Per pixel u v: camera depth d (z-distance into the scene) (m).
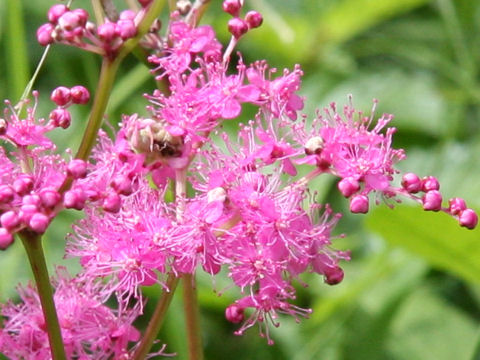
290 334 0.49
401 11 0.59
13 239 0.35
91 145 0.37
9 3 0.47
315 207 0.38
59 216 0.49
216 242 0.36
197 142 0.37
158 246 0.36
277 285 0.37
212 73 0.38
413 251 0.45
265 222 0.36
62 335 0.38
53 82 0.55
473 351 0.43
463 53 0.56
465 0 0.56
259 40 0.55
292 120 0.38
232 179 0.37
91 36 0.37
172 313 0.46
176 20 0.39
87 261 0.37
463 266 0.45
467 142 0.54
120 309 0.38
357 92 0.55
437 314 0.50
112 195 0.36
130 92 0.51
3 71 0.52
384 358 0.48
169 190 0.38
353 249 0.51
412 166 0.53
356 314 0.48
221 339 0.49
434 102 0.55
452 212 0.37
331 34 0.55
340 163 0.37
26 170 0.36
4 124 0.36
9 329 0.38
